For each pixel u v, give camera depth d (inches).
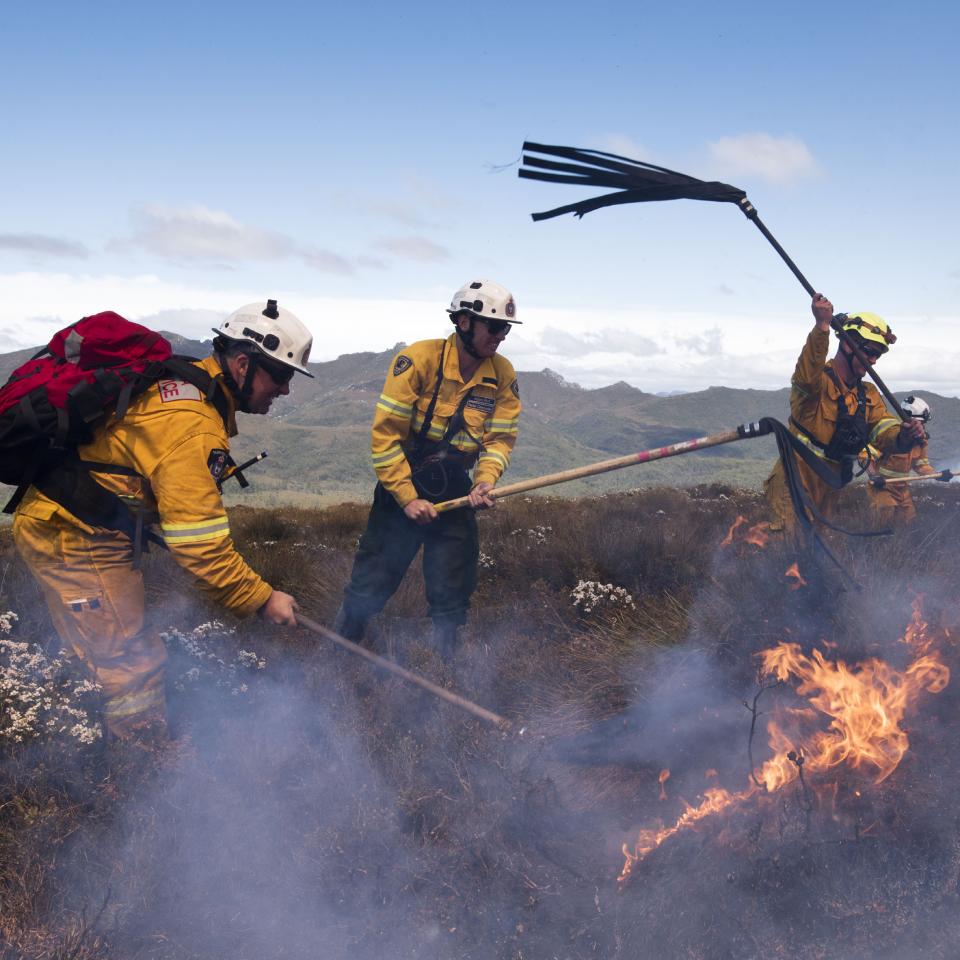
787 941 97.5
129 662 136.9
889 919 99.2
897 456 274.7
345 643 140.8
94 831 117.2
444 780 131.6
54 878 107.2
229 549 129.8
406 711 158.2
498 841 116.4
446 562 187.9
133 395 125.5
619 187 171.0
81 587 132.0
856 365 226.2
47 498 129.0
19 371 126.6
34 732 125.9
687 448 153.2
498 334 177.2
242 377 132.8
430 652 181.5
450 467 182.9
